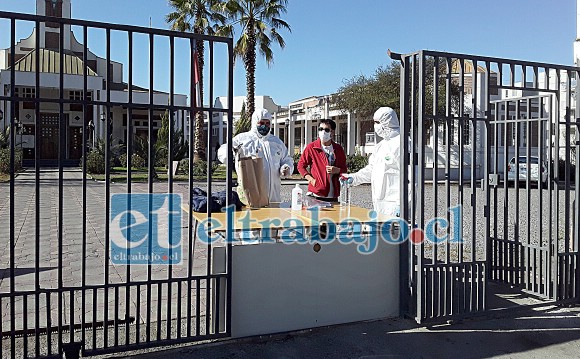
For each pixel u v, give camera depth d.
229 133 3.88
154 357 3.72
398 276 4.66
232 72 3.82
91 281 5.72
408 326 4.43
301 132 40.72
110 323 4.34
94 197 15.07
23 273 6.07
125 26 3.46
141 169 26.12
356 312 4.47
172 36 3.59
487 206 4.71
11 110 3.28
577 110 5.07
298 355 3.81
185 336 4.11
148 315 3.72
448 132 4.50
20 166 24.67
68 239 8.45
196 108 3.73
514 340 4.16
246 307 4.06
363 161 25.72
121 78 43.34
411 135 4.42
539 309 4.97
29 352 3.73
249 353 3.81
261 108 5.69
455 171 19.78
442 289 4.54
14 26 3.23
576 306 5.09
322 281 4.32
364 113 29.92
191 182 3.82
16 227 9.73
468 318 4.64
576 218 5.21
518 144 5.68
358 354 3.85
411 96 4.51
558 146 5.10
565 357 3.84
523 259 5.60
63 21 3.32
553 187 5.23
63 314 4.59
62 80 3.34
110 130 3.49
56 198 14.76
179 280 3.80
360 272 4.48
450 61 4.45
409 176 4.84
